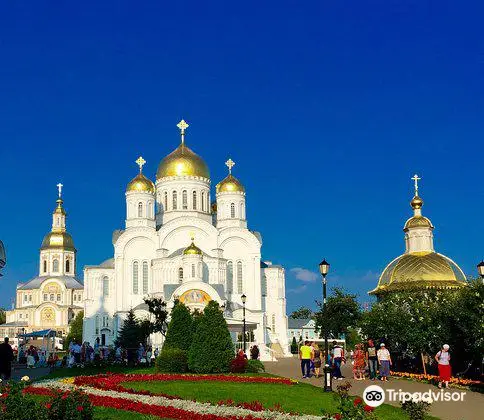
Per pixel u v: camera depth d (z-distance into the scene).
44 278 156.25
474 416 26.02
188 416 24.61
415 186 64.44
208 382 38.81
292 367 58.53
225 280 102.12
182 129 115.75
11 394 20.16
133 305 103.56
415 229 61.25
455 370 40.75
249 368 46.91
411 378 40.88
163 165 112.50
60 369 53.59
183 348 51.88
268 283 110.00
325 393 33.12
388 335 43.69
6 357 37.09
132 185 108.62
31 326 148.25
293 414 25.20
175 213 109.06
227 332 46.88
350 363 59.69
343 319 48.06
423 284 51.75
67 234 162.38
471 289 36.84
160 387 35.84
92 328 104.62
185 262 97.50
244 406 27.02
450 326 39.12
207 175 112.88
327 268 40.03
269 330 108.06
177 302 58.59
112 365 57.19
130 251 105.19
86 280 106.25
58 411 20.34
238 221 110.19
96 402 28.41
